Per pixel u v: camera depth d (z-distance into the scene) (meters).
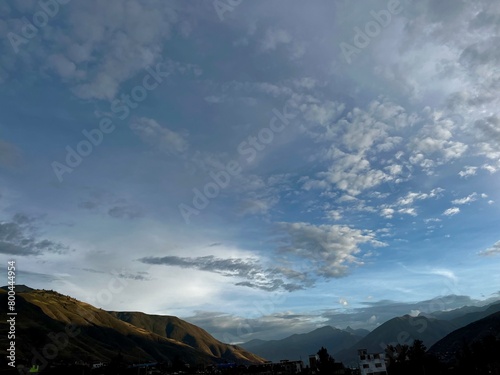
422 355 128.38
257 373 175.00
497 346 124.56
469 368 122.62
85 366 159.38
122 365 172.12
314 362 155.62
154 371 179.00
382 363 135.25
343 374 144.25
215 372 192.75
